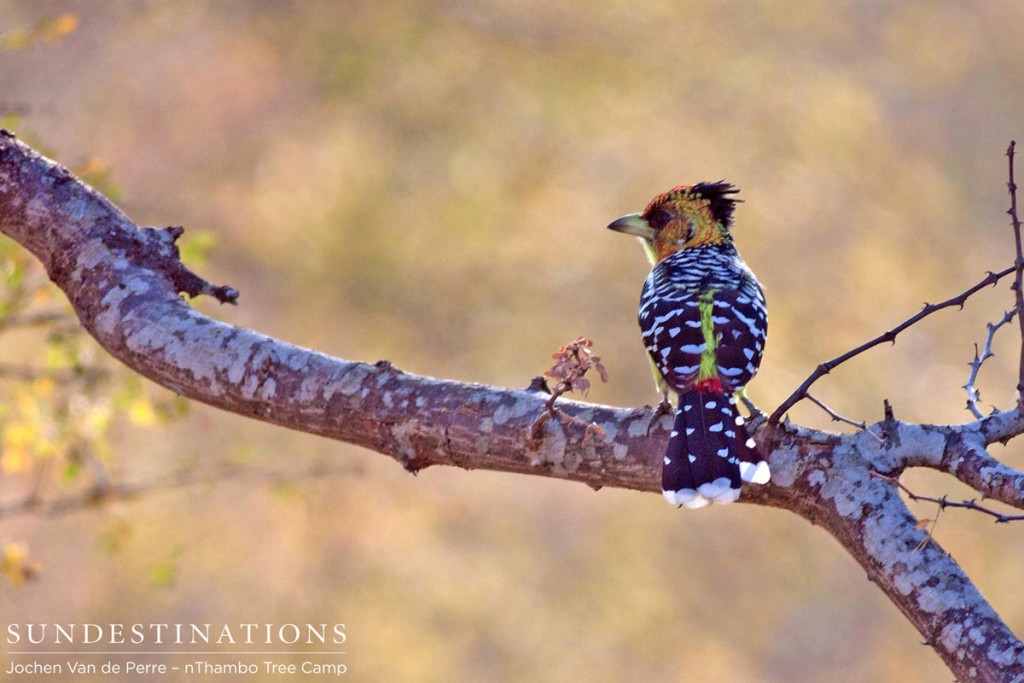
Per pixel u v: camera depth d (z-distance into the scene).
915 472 16.47
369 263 18.80
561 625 15.45
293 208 19.23
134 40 20.44
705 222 8.24
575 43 20.53
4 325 8.82
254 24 20.73
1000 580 15.80
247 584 14.87
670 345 6.29
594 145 19.72
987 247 20.12
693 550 16.23
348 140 20.05
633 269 18.64
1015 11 21.92
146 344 5.98
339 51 20.45
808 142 20.19
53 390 9.02
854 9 21.70
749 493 5.60
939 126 21.25
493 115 20.09
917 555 5.24
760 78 20.56
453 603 15.37
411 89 20.25
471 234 18.88
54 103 19.83
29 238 6.32
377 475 16.02
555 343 18.16
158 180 19.72
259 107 20.34
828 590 16.02
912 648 15.67
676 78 20.45
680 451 5.61
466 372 18.17
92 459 9.38
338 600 15.16
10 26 19.50
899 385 17.97
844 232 19.61
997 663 5.02
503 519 16.30
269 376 5.84
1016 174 20.97
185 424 15.27
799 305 18.72
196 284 6.24
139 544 14.30
